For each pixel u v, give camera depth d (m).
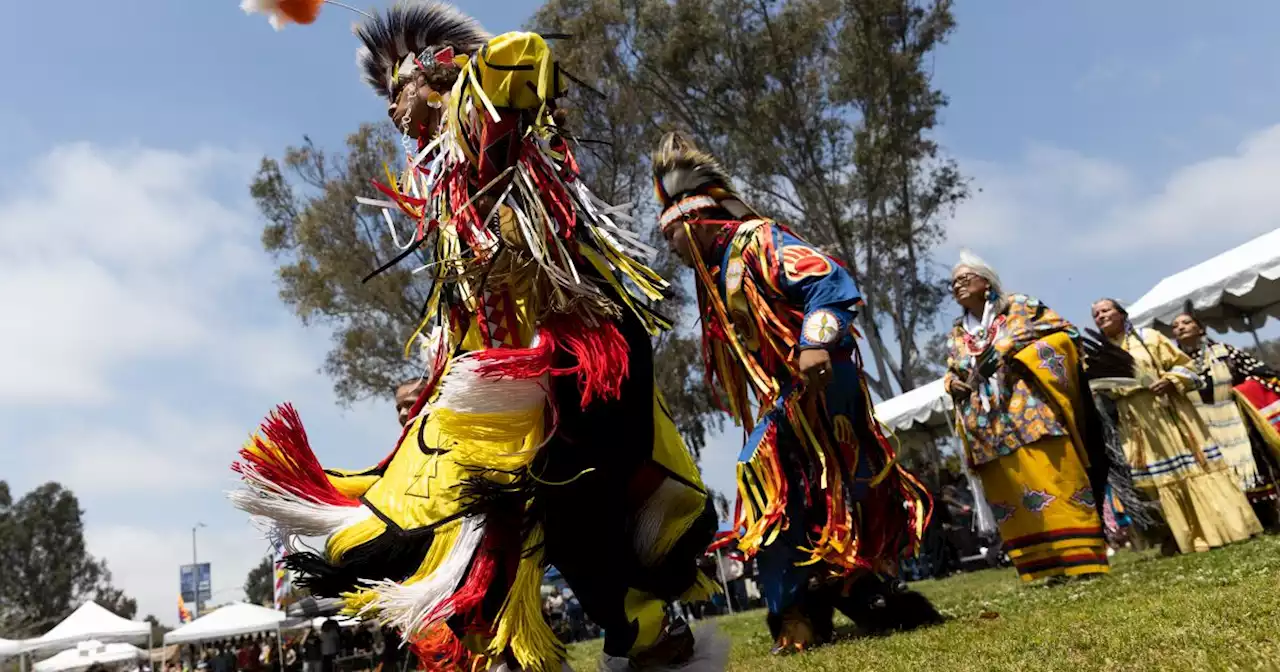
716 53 23.52
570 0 21.89
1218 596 3.09
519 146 2.16
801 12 23.16
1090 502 5.36
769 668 3.45
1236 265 10.81
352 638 20.25
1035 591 5.11
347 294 22.34
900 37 23.48
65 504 79.00
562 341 2.07
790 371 4.15
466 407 1.96
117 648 30.45
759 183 24.67
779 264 4.14
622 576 2.14
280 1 2.52
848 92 24.23
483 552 1.99
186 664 33.62
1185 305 11.09
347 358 23.03
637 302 2.30
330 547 2.12
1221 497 6.77
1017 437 5.48
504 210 2.16
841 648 3.76
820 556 4.01
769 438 4.23
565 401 2.09
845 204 25.08
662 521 2.27
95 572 80.38
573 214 2.22
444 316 2.26
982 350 5.66
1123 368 7.04
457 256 2.16
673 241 4.55
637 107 19.98
